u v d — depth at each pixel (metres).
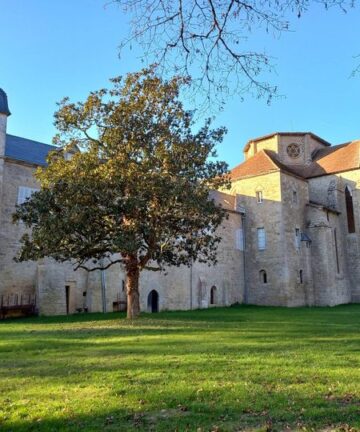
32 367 10.73
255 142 54.78
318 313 31.28
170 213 21.88
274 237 44.78
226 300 43.00
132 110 22.50
